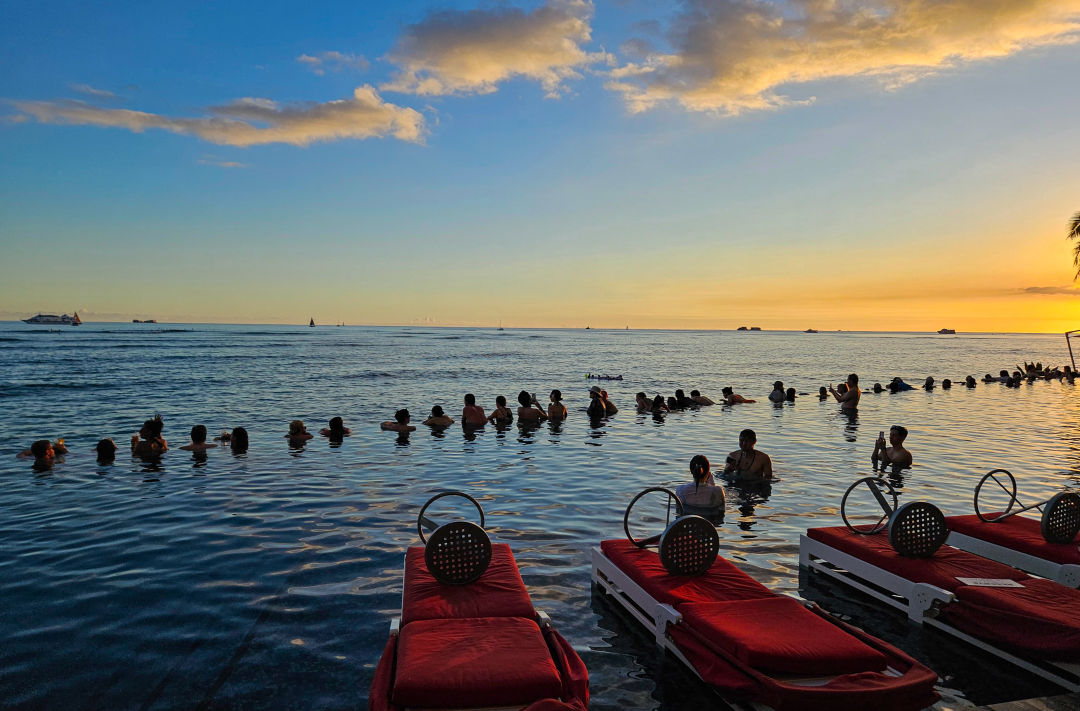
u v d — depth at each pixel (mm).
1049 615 4707
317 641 5402
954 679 4750
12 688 4633
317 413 21594
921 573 5734
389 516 9234
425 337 167250
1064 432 18109
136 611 5988
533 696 3754
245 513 9367
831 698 3873
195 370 41906
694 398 24906
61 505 9812
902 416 21656
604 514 9359
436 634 4359
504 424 19266
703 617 4699
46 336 110938
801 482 11555
